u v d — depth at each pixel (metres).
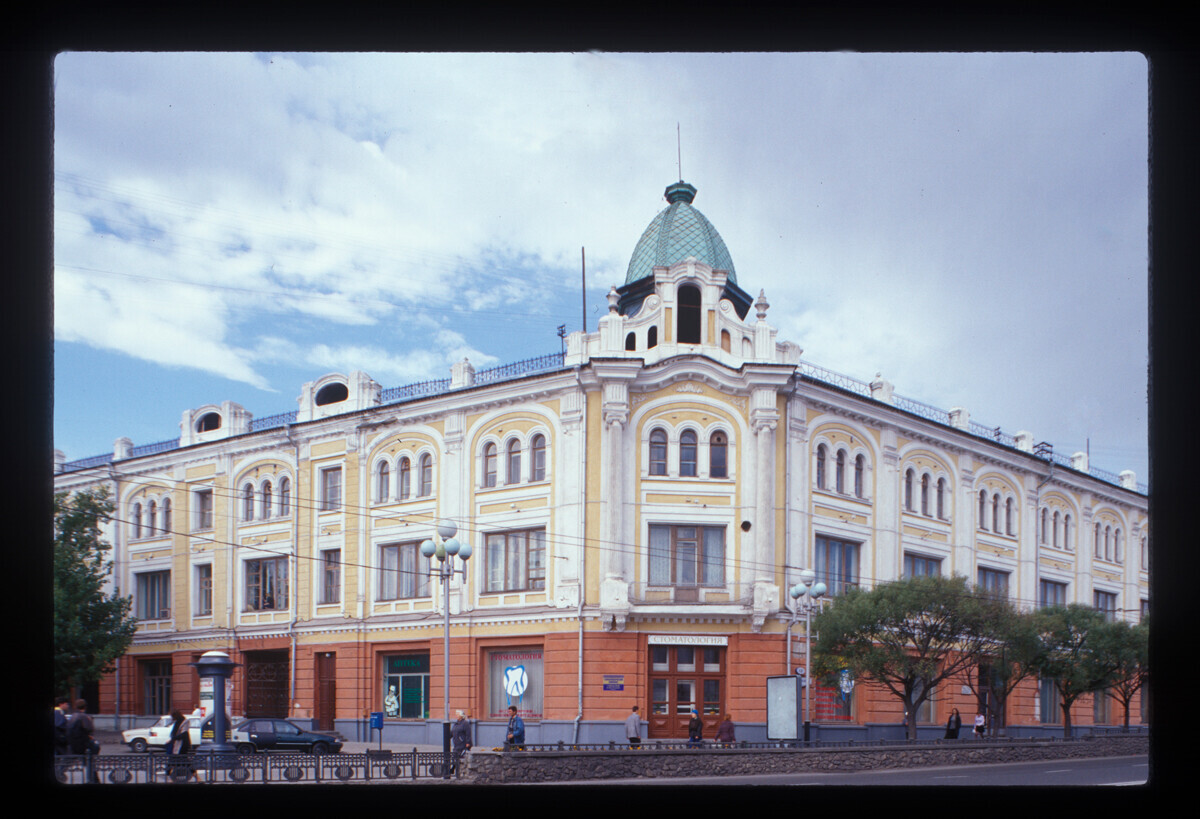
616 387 34.72
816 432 36.78
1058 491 47.16
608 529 34.00
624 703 33.19
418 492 38.75
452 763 21.08
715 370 35.25
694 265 36.22
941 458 41.59
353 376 41.34
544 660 34.47
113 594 46.81
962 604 30.52
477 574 36.59
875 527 38.53
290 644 41.12
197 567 44.97
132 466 47.53
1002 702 34.41
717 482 34.84
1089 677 35.53
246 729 30.55
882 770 25.17
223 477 44.34
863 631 30.19
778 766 23.38
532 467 36.16
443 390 39.06
